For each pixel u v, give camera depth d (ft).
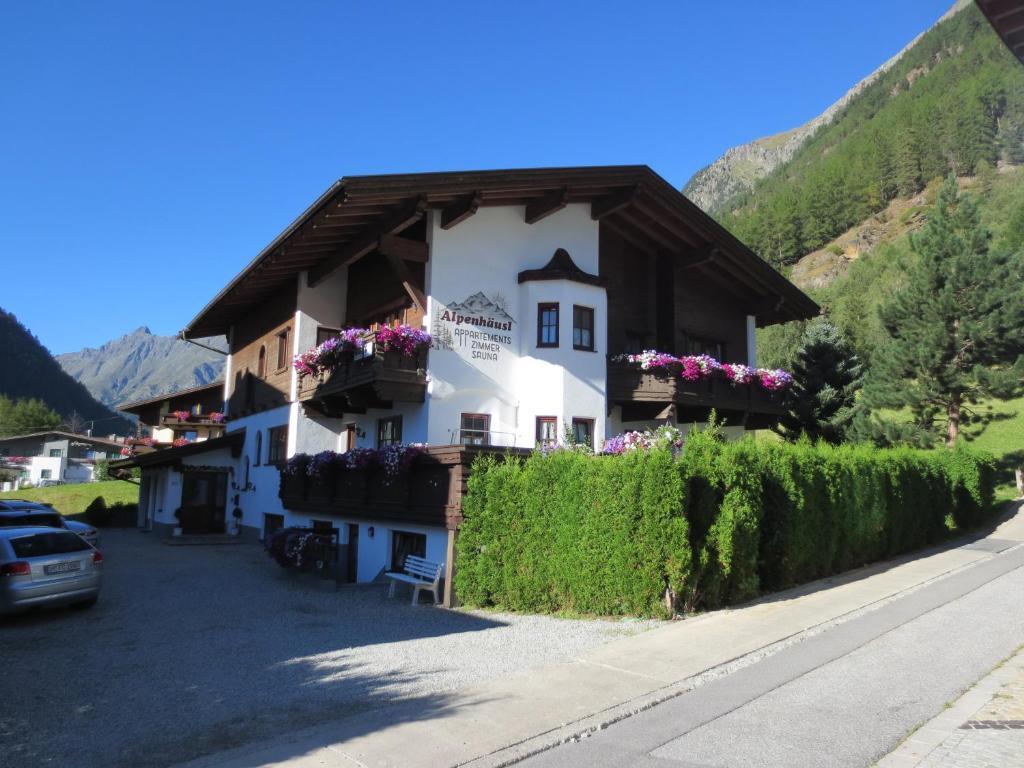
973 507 68.54
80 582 38.22
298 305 67.31
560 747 18.93
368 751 18.57
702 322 74.90
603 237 67.82
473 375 56.44
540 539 37.47
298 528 51.52
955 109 416.87
